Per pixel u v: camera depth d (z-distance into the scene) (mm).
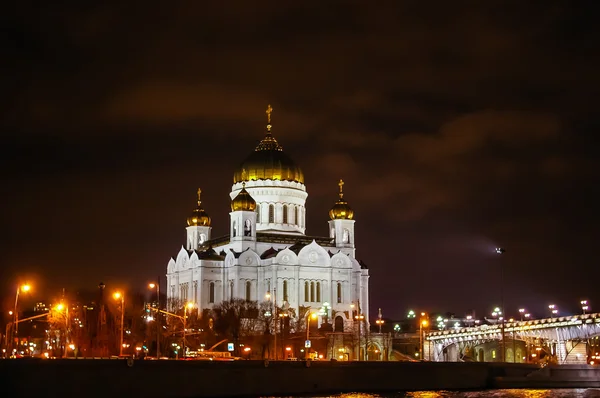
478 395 184500
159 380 156250
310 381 181250
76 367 145750
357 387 189000
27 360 140875
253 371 172125
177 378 158750
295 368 179500
